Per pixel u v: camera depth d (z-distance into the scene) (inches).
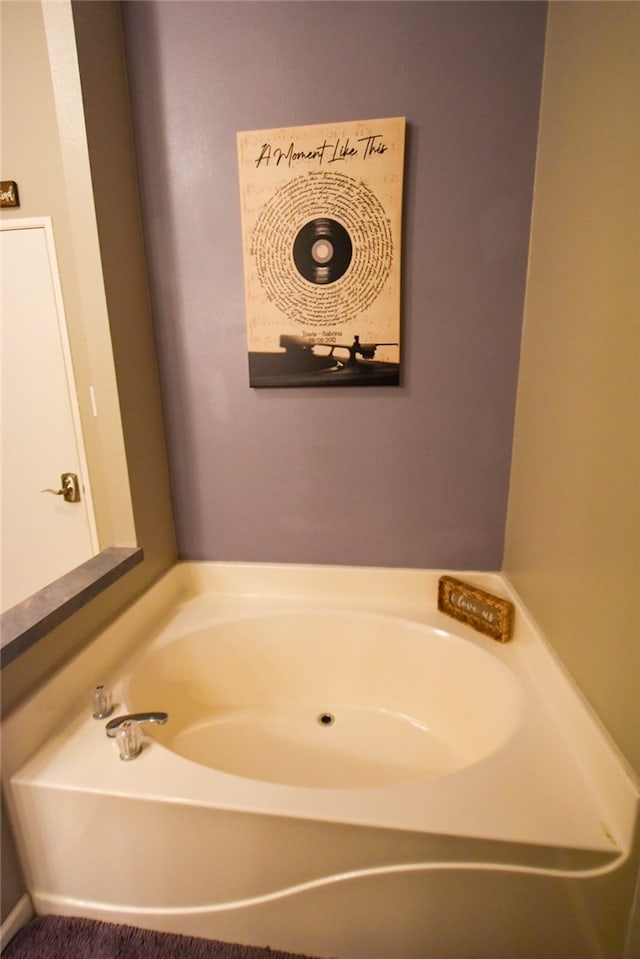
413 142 50.0
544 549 47.0
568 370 41.4
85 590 46.4
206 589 66.7
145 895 39.4
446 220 51.6
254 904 37.4
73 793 37.2
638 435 31.0
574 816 34.2
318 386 58.1
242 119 51.7
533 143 48.5
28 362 68.4
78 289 64.9
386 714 60.7
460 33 46.9
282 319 56.3
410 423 57.9
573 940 34.2
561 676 42.1
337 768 54.0
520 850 32.9
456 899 34.6
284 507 63.2
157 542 61.4
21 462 71.6
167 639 56.3
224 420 61.1
